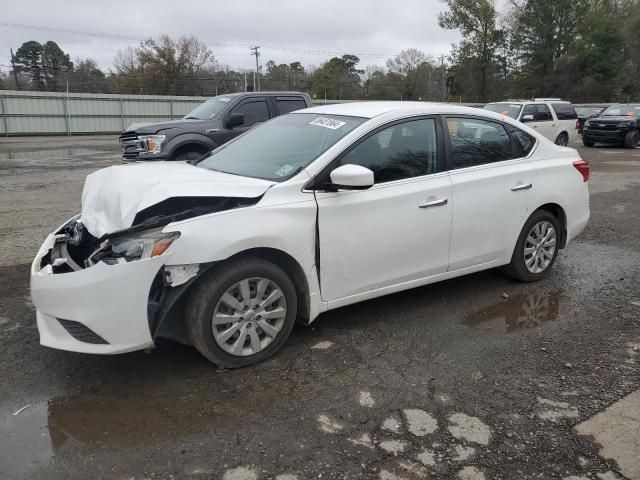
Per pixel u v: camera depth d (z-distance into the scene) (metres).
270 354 3.73
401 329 4.27
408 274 4.27
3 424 3.03
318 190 3.77
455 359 3.80
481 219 4.61
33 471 2.66
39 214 8.55
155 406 3.21
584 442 2.90
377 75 73.44
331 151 3.88
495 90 59.22
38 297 3.34
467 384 3.47
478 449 2.84
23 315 4.48
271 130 4.70
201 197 3.42
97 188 4.09
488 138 4.80
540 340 4.11
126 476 2.63
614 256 6.33
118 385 3.43
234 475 2.64
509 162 4.89
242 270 3.47
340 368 3.65
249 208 3.51
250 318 3.58
